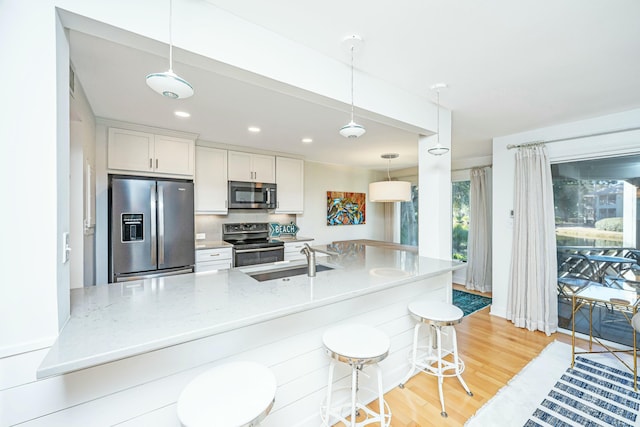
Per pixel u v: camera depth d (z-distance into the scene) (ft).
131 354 2.99
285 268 7.37
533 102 8.00
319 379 5.52
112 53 5.34
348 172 18.84
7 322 2.97
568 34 4.89
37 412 3.16
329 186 17.81
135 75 6.25
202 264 11.53
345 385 5.90
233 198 12.86
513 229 10.98
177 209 10.30
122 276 9.22
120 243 9.20
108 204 9.50
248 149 13.42
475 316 11.73
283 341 5.03
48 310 3.14
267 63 4.82
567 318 10.27
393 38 5.07
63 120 3.41
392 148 13.57
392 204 20.10
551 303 9.94
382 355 4.54
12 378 3.01
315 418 5.47
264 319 3.96
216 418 3.06
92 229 8.68
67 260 3.60
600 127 9.16
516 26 4.69
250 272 6.76
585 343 9.24
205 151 12.20
